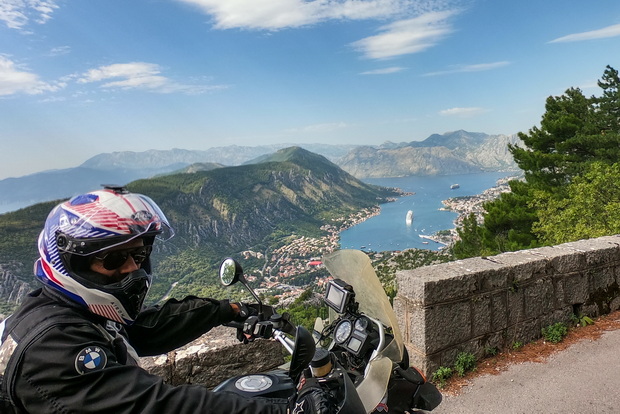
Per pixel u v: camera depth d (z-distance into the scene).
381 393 1.74
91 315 1.42
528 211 23.75
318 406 1.42
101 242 1.34
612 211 15.17
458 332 4.50
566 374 4.43
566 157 24.95
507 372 4.51
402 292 4.53
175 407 1.23
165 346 1.95
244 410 1.31
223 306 2.07
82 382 1.20
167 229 1.68
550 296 5.24
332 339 2.10
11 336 1.28
